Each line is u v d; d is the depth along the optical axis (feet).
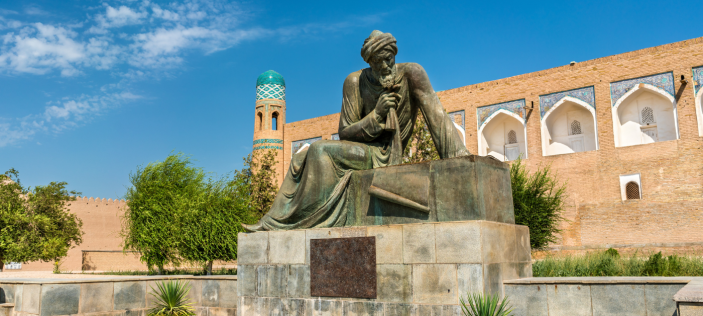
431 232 15.67
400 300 15.92
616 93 70.64
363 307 16.58
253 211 53.01
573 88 73.72
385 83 18.43
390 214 16.98
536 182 52.01
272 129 97.81
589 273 28.96
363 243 16.88
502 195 16.88
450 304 15.02
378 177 17.48
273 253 18.86
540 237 49.01
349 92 19.71
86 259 87.04
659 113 69.87
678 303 10.30
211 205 46.09
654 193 63.46
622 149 66.69
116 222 99.04
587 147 74.79
